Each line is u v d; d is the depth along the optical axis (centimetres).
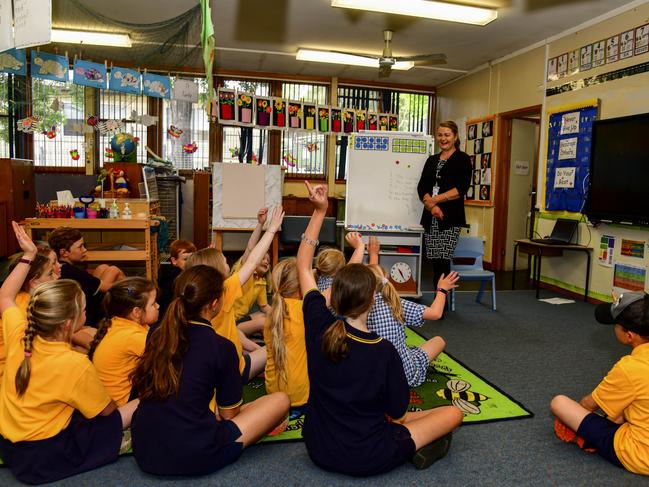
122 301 216
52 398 174
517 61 643
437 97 863
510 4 488
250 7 525
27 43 233
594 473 196
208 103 316
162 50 608
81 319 184
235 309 316
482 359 327
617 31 486
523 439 222
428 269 710
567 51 553
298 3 514
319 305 190
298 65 762
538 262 549
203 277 180
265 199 514
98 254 418
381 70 598
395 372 178
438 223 446
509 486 186
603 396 199
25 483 178
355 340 177
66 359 175
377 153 495
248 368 264
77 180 672
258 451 205
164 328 177
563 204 544
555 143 560
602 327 408
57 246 315
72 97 758
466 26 561
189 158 800
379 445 178
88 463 185
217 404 190
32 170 650
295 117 761
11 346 182
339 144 845
